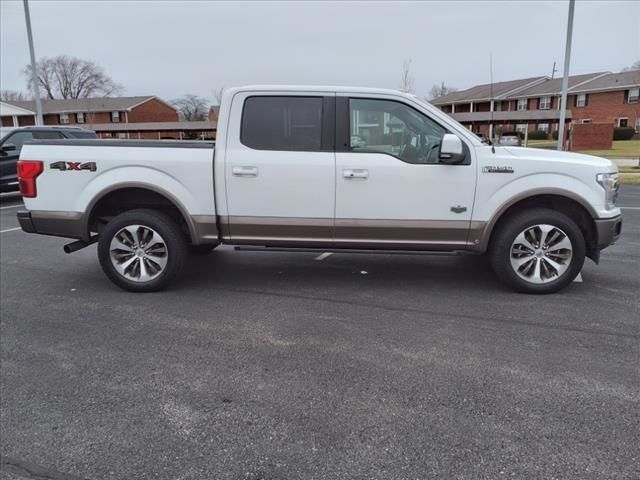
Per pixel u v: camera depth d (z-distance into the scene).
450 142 4.23
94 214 4.84
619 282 5.12
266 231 4.69
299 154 4.54
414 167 4.48
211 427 2.68
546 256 4.67
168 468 2.36
